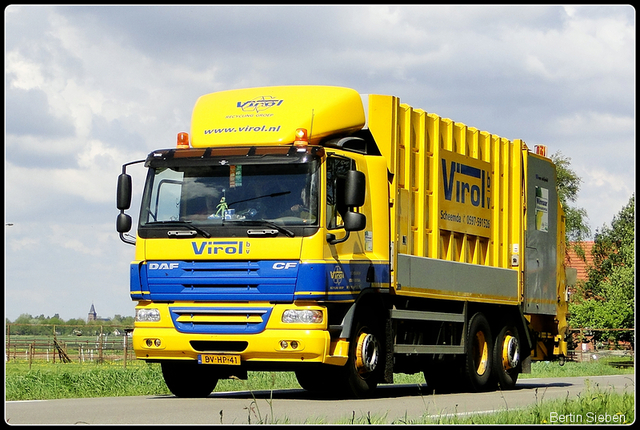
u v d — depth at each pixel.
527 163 21.58
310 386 18.02
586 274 78.44
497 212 20.39
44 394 17.33
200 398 15.68
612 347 56.31
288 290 14.21
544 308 22.02
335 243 14.63
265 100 15.70
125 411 12.80
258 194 14.60
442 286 17.86
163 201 15.03
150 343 14.86
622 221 76.25
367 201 15.85
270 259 14.33
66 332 45.72
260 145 15.16
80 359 45.69
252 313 14.38
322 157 14.55
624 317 51.91
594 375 33.38
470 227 19.34
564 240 23.58
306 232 14.28
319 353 14.23
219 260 14.55
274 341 14.24
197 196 14.86
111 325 45.16
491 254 20.14
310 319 14.23
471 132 19.73
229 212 14.62
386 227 16.28
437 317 17.67
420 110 17.81
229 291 14.46
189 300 14.69
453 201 18.75
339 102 15.93
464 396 17.45
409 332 17.11
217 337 14.49
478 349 19.31
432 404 14.77
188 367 15.97
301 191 14.46
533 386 22.53
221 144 15.42
